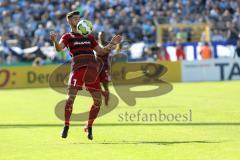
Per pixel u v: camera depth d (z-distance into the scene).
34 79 80.50
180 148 30.81
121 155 29.12
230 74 88.50
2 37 87.00
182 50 90.44
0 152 30.58
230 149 30.22
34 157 29.03
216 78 88.06
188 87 74.75
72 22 33.25
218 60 88.12
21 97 64.81
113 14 98.81
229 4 108.88
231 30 98.94
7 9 97.94
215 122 40.69
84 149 31.06
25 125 41.00
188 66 86.69
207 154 28.97
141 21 99.44
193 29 98.44
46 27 92.31
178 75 86.31
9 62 84.62
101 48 33.53
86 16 97.69
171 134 35.59
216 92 66.19
